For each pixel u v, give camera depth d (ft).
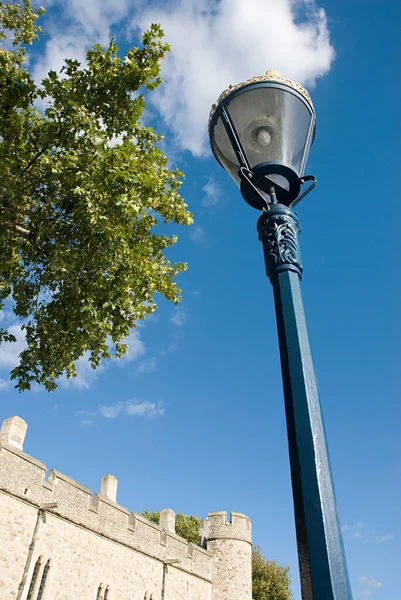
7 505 52.13
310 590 7.20
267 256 11.32
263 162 12.56
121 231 27.86
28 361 30.68
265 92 12.80
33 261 32.91
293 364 9.44
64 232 29.17
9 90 26.13
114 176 26.81
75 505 61.77
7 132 27.07
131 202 26.40
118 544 67.97
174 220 33.09
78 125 27.25
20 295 34.30
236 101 12.94
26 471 55.83
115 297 29.78
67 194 28.48
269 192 12.69
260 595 116.67
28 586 51.72
